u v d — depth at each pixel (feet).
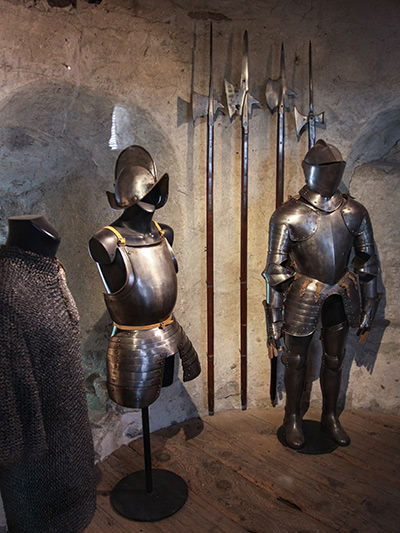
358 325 8.57
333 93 9.35
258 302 10.13
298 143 9.45
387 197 9.71
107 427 8.79
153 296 6.87
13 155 8.32
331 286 8.36
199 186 9.26
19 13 6.87
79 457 5.56
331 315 8.73
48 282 5.11
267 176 9.67
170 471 8.27
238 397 10.41
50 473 5.28
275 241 8.32
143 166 7.01
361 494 7.66
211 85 8.65
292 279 8.63
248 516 7.24
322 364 9.15
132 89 8.24
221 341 10.07
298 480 8.02
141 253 6.88
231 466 8.43
